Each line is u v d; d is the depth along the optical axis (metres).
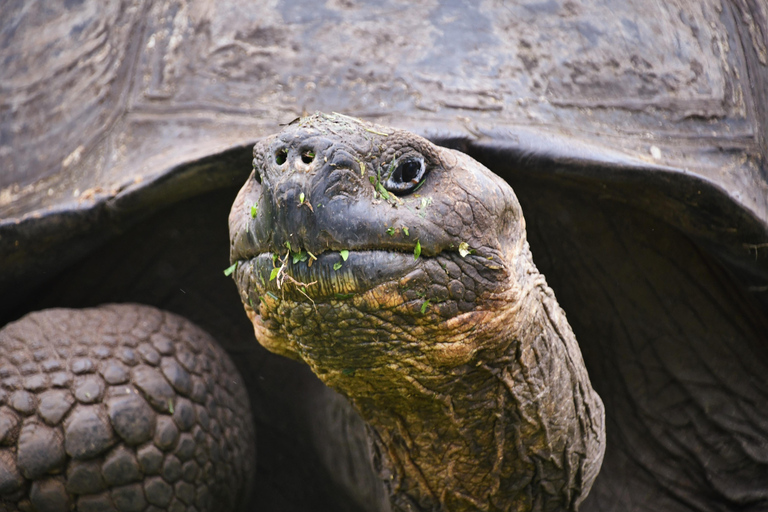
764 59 7.30
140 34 6.57
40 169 6.14
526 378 4.05
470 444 4.22
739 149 6.16
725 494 6.44
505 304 3.63
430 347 3.56
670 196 5.36
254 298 3.69
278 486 6.80
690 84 6.38
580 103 5.84
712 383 6.38
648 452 6.48
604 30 6.37
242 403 5.95
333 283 3.21
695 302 6.13
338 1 6.28
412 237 3.27
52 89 6.63
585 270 5.92
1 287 5.96
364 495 5.58
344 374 3.71
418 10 6.17
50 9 7.31
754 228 5.55
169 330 5.73
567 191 5.47
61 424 5.00
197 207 5.78
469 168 3.57
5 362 5.17
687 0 7.08
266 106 5.72
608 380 6.39
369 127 3.32
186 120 5.81
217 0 6.48
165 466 5.23
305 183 3.10
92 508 5.05
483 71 5.79
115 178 5.64
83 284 6.25
